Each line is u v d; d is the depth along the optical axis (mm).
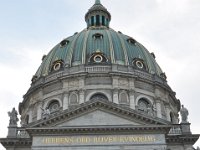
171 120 65062
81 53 64812
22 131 50281
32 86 65562
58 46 70625
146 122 45719
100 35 68125
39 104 61906
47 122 45500
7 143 48906
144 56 68188
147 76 63750
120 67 62250
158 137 44812
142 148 44125
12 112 51312
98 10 79250
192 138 49375
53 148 44188
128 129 44938
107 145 44281
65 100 59562
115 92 59500
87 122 45750
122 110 46062
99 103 46469
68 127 44875
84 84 60375
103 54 64062
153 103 61594
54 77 63281
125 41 68438
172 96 66688
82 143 44406
